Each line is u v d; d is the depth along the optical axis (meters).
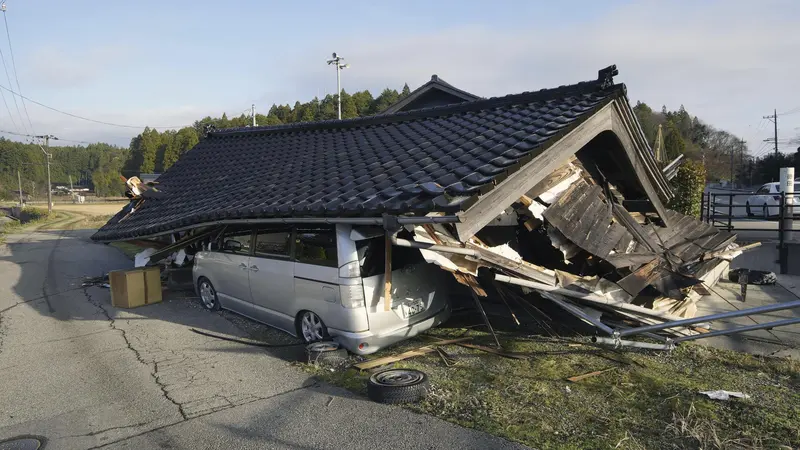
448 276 6.62
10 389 4.97
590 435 3.72
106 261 14.24
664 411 4.12
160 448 3.71
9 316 8.06
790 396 4.37
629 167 7.47
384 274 5.61
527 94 7.33
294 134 11.52
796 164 45.16
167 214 9.45
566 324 6.62
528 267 5.74
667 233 8.04
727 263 8.02
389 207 4.83
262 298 6.66
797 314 6.95
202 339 6.47
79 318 7.82
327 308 5.57
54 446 3.80
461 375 5.00
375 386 4.41
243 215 6.70
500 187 5.23
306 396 4.59
